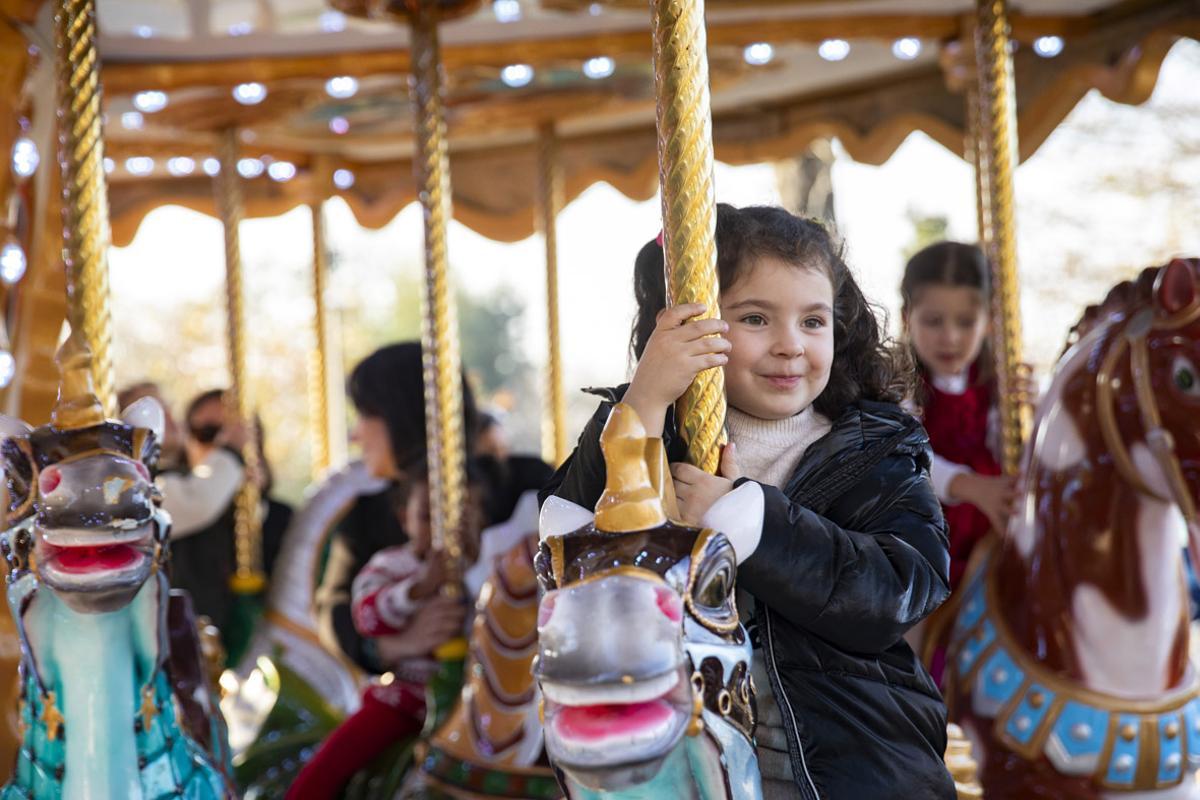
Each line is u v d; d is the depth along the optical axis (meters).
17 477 2.17
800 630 2.06
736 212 2.20
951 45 5.14
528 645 3.47
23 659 2.25
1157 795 3.05
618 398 2.19
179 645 2.50
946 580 2.07
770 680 2.03
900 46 5.17
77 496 2.08
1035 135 5.51
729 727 1.71
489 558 4.20
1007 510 3.43
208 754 2.46
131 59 5.18
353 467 5.04
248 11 5.02
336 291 21.02
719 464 1.98
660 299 2.32
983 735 3.16
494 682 3.49
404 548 4.28
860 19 4.98
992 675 3.17
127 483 2.11
